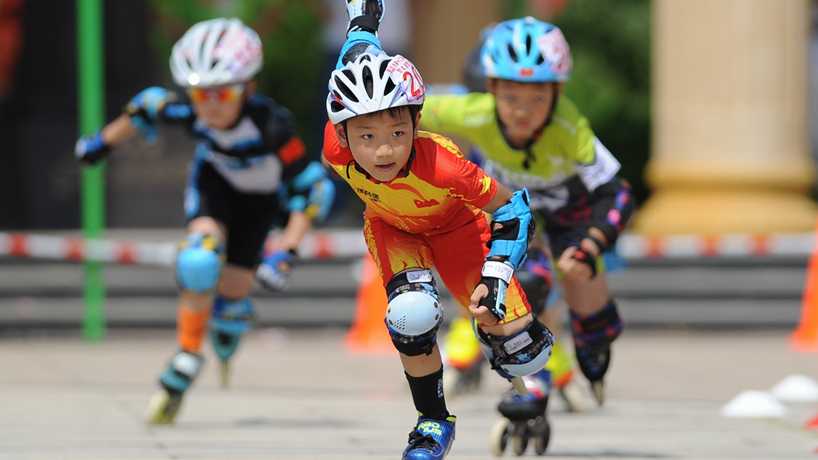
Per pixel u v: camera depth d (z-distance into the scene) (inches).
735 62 1839.3
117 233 2285.9
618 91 2578.7
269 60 2564.0
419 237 681.0
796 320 1748.3
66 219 2352.4
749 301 1756.9
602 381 842.8
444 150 642.8
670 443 882.1
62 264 1781.5
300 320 1736.0
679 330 1754.4
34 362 1460.4
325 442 861.2
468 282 684.7
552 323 1029.8
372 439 879.1
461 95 845.8
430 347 665.0
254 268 999.0
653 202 1934.1
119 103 2352.4
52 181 2352.4
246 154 951.6
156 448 820.0
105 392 1186.0
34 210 2351.1
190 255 931.3
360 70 612.4
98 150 986.7
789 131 1851.6
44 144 2352.4
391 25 2608.3
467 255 681.0
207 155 974.4
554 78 796.0
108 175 2368.4
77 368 1401.3
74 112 2363.4
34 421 965.2
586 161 816.3
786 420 1018.7
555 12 2672.2
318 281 1754.4
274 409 1075.3
